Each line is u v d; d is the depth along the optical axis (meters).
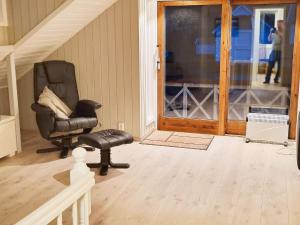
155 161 4.37
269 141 5.02
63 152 4.54
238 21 5.27
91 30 5.06
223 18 5.18
